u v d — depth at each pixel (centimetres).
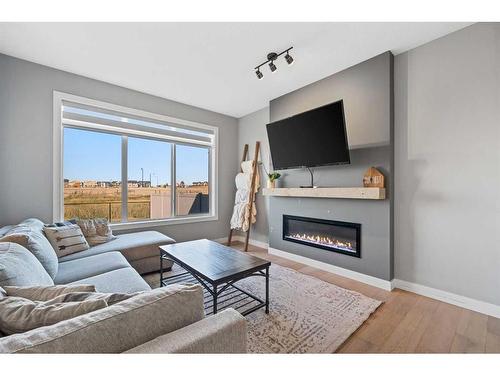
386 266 247
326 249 302
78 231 252
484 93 201
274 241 377
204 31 215
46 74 276
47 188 277
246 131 466
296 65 278
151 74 299
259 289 244
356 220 273
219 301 219
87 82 305
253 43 234
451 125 217
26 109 264
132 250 265
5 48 241
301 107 336
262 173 433
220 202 458
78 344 62
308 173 329
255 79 313
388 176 247
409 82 243
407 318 193
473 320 190
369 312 199
